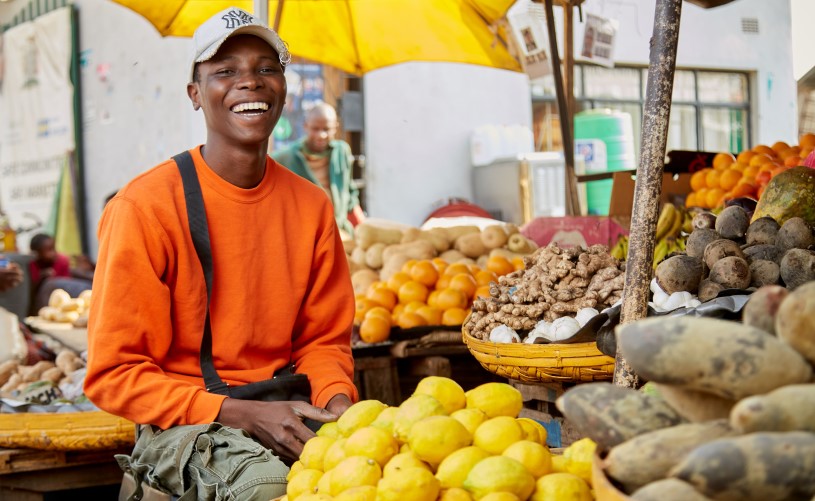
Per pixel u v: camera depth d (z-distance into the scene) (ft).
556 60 15.67
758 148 14.24
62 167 32.71
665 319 4.28
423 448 5.62
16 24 35.47
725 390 4.15
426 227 18.90
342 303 9.29
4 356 14.52
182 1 15.01
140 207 8.00
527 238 15.88
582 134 23.35
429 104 28.91
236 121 8.32
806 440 3.79
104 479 10.16
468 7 16.24
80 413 9.78
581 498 5.34
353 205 23.73
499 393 6.33
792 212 8.98
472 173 29.35
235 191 8.48
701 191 14.14
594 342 7.90
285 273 8.73
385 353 12.12
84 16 31.83
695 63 28.45
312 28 16.84
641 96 28.30
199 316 8.26
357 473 5.61
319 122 22.62
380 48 17.15
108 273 7.86
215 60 8.38
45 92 33.47
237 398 8.02
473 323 9.45
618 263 9.16
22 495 9.87
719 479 3.85
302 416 7.64
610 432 4.59
